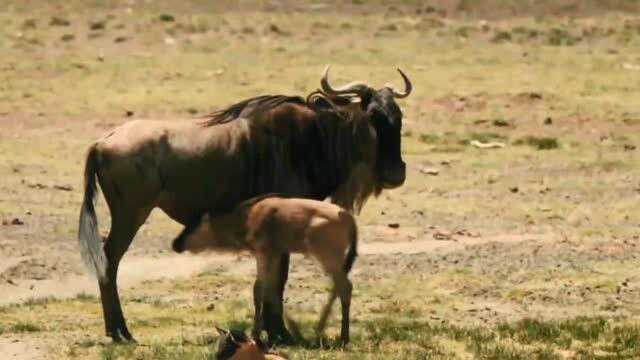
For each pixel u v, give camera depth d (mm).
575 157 120375
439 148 124375
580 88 154375
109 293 53875
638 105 144375
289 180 54844
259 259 52281
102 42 193625
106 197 53906
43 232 87938
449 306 66812
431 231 89875
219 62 176000
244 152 54125
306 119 55062
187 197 53938
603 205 100125
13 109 141625
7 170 111000
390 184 56531
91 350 52406
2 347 53094
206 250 53625
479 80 160500
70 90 153875
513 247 82938
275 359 40906
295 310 64250
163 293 70312
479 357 53438
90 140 127688
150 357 50438
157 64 174125
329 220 51312
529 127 134875
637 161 118000
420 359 51781
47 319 61344
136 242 85125
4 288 73000
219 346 40500
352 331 58375
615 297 68812
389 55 183000
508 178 111125
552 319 63219
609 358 54625
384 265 77625
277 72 167625
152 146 53406
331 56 181750
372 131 56031
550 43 199750
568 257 79500
